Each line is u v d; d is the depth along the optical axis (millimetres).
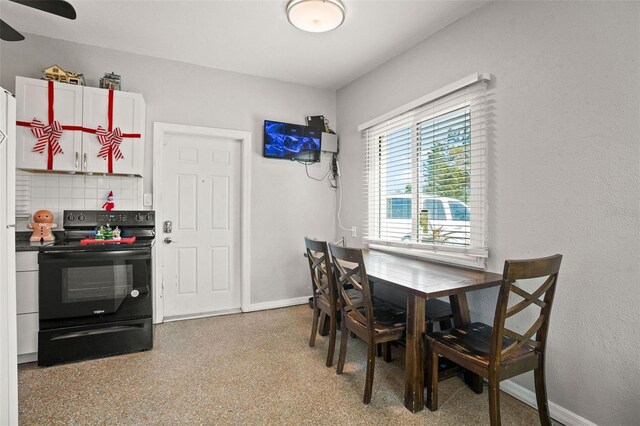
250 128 3508
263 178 3584
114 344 2439
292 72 3445
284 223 3707
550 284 1561
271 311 3533
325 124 3869
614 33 1557
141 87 3035
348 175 3775
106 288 2434
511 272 1389
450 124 2479
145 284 2533
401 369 2281
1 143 1367
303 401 1891
